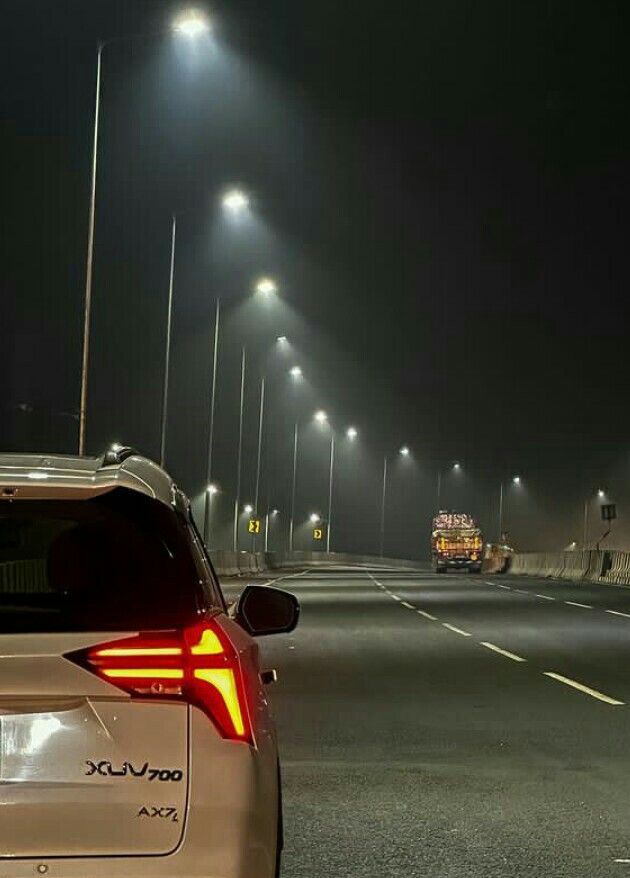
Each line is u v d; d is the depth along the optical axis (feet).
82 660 13.74
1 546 17.21
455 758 37.91
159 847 13.65
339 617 101.14
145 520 15.84
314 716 46.60
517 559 262.26
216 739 14.05
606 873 25.16
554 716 46.60
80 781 13.55
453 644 76.33
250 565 242.99
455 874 24.99
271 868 14.87
